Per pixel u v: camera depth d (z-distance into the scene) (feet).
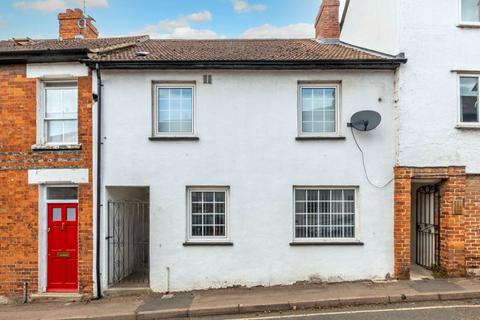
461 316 23.18
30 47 34.40
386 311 24.59
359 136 31.55
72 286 31.63
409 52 31.22
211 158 31.55
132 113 31.58
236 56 32.78
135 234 35.17
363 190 31.40
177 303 27.58
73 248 31.86
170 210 31.37
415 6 31.45
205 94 31.78
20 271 31.32
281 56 32.76
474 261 31.22
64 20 46.93
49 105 32.55
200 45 41.04
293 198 31.71
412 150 30.94
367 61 30.96
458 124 31.12
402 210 30.81
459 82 31.68
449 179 31.01
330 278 31.07
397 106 31.19
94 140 31.35
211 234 32.01
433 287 28.12
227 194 31.86
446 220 31.35
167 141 31.55
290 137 31.65
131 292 30.81
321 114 32.48
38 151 31.55
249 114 31.76
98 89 31.27
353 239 31.76
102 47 34.30
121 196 33.53
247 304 26.27
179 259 31.22
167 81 31.91
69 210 32.12
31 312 27.45
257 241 31.30
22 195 31.58
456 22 31.60
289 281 31.09
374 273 31.09
